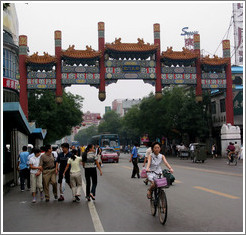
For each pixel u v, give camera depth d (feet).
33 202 35.73
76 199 35.68
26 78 112.57
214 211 27.94
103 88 116.47
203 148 99.60
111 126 336.08
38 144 111.65
